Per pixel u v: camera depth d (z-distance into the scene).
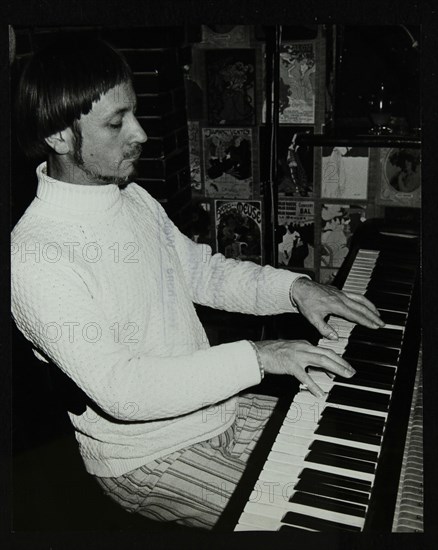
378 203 1.81
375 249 1.63
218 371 1.17
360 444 1.16
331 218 1.86
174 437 1.29
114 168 1.27
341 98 1.75
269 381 1.47
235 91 1.83
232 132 1.84
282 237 1.90
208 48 1.82
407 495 1.20
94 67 1.23
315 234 1.89
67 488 1.37
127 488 1.27
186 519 1.20
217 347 1.20
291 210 1.88
